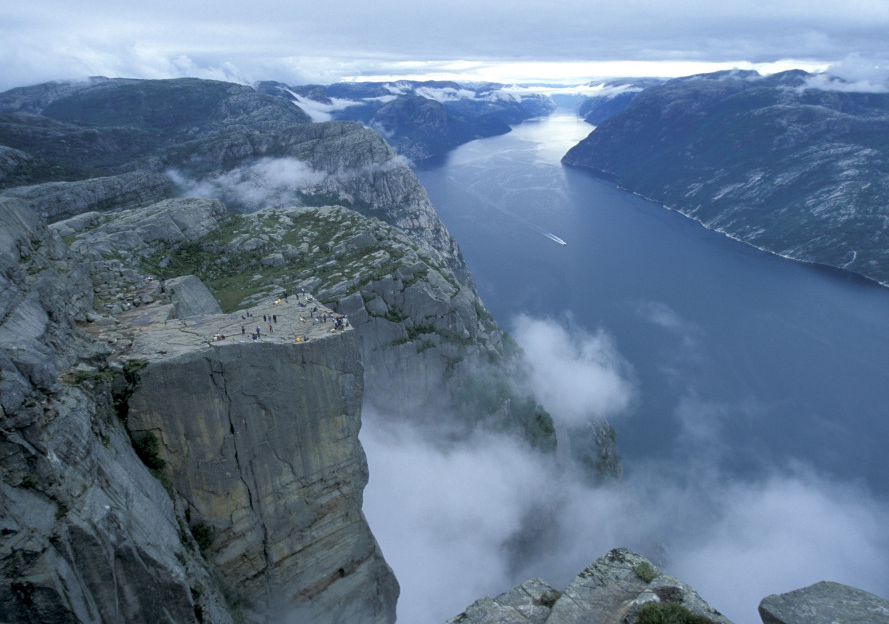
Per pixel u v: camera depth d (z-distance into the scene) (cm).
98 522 2483
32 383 2550
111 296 4381
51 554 2319
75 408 2722
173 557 2905
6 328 2684
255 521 3722
